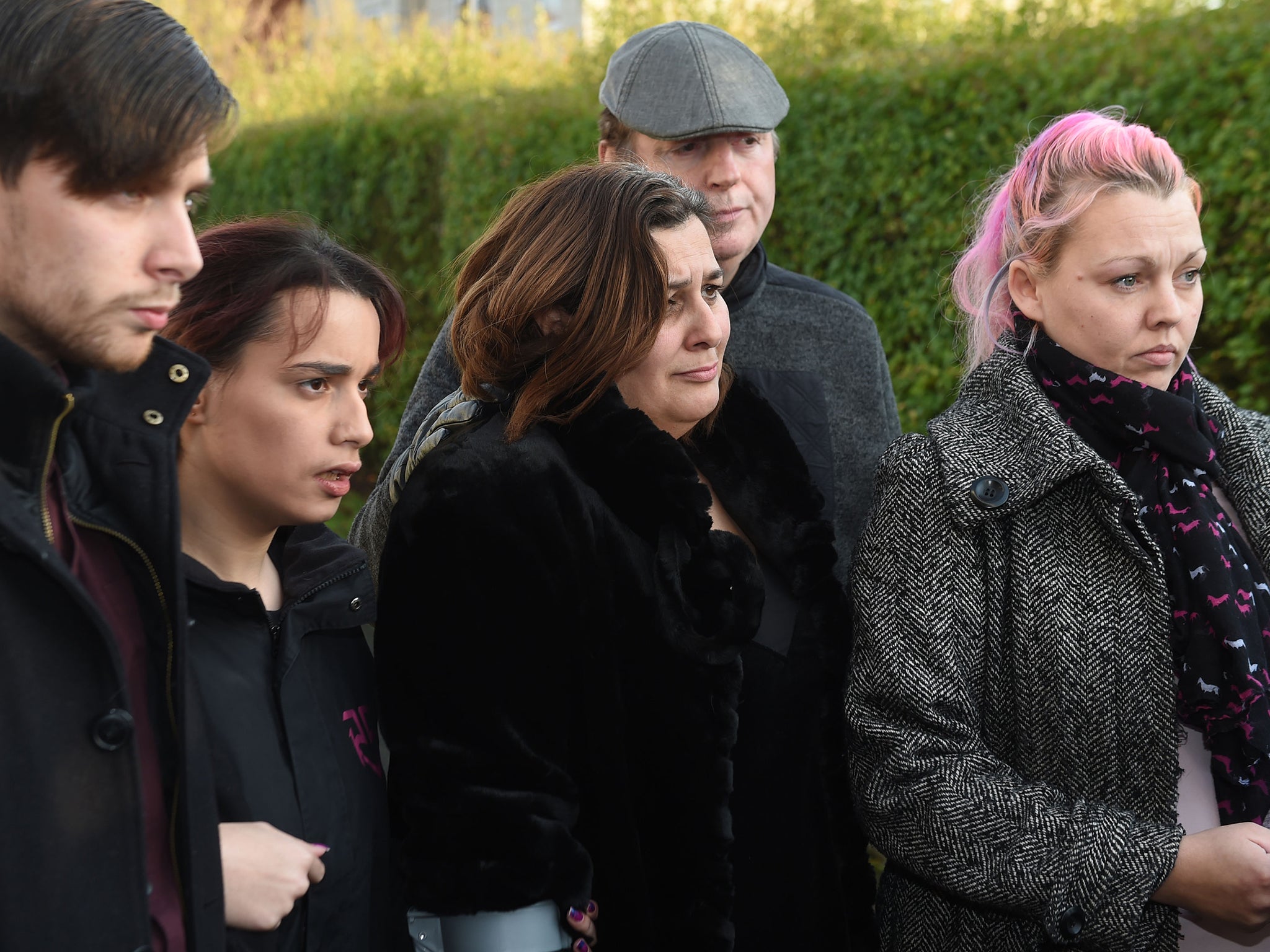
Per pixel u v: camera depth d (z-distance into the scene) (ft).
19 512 5.15
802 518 8.73
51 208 5.05
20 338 5.40
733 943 7.61
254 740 6.89
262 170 35.94
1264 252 17.85
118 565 5.96
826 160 22.04
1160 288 8.07
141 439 5.88
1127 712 7.88
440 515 7.27
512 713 7.22
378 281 7.41
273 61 47.70
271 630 7.29
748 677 8.29
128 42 5.08
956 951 8.24
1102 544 8.12
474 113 29.81
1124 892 7.29
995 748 8.17
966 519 8.13
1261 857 7.02
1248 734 7.70
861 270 22.03
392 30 43.75
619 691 7.59
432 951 7.16
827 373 11.74
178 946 5.84
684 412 8.04
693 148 11.44
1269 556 8.31
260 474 6.98
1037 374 8.69
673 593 7.72
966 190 20.53
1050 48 19.83
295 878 6.43
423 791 7.11
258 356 6.86
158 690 5.91
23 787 5.16
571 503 7.53
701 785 7.56
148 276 5.31
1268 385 18.43
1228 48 17.83
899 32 24.75
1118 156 8.14
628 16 29.09
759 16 25.99
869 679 8.14
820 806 8.52
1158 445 8.19
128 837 5.38
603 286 7.57
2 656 5.16
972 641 8.13
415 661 7.24
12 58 4.91
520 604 7.27
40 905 5.17
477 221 29.14
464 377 8.13
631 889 7.46
